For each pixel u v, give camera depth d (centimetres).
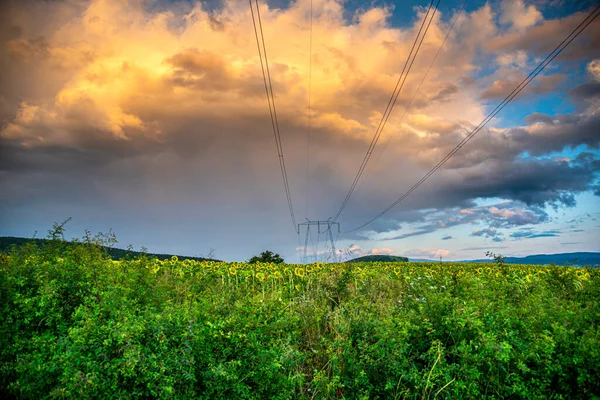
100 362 443
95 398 424
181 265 1241
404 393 540
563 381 487
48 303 569
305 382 638
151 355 439
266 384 524
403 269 1584
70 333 462
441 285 888
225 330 538
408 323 584
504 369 490
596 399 445
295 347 637
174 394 440
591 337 494
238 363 490
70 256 753
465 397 502
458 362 556
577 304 633
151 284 748
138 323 472
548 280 980
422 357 554
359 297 929
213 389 470
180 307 575
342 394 591
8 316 549
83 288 624
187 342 460
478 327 535
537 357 492
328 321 809
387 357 557
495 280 890
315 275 1188
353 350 607
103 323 498
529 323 572
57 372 468
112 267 741
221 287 877
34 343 505
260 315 594
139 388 441
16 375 503
